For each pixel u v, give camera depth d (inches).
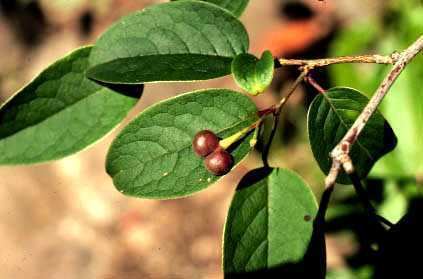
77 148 15.3
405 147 20.2
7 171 36.0
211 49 15.3
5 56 40.4
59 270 33.1
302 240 14.9
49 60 39.8
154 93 34.1
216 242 32.0
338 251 25.9
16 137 15.1
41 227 34.5
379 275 15.2
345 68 22.1
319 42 32.0
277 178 15.2
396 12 22.9
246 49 15.4
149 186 14.8
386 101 20.6
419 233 15.1
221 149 14.5
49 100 15.2
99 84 15.4
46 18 41.2
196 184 14.8
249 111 15.0
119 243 33.3
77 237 34.0
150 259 32.4
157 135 14.9
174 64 15.1
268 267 14.9
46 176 35.9
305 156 28.4
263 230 15.0
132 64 15.1
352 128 14.6
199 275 31.3
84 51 15.3
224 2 15.7
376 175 19.9
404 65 15.0
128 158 14.8
